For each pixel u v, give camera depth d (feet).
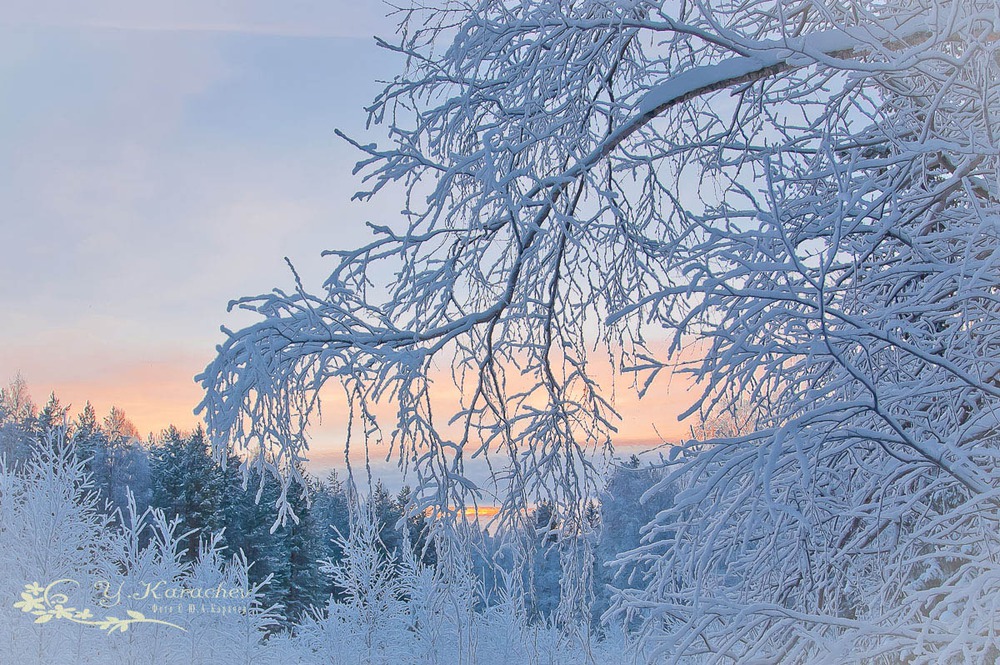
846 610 14.12
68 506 37.65
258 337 11.10
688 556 10.73
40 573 35.40
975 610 9.38
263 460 11.08
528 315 14.42
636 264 14.55
